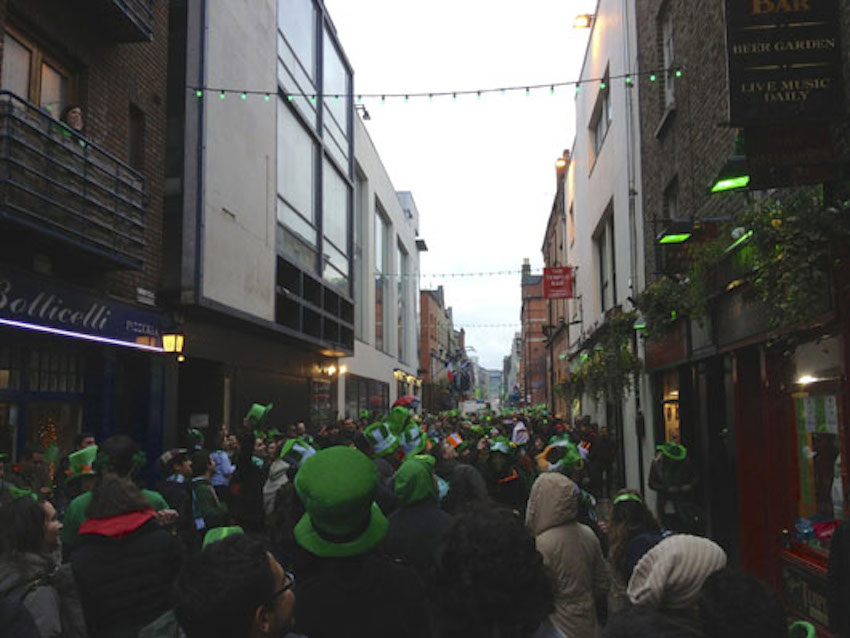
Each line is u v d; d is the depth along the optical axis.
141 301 10.89
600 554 3.90
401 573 2.61
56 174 7.96
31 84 8.57
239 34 14.02
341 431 11.98
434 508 4.07
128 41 10.15
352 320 23.66
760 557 8.31
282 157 16.91
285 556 5.19
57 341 9.28
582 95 23.94
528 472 8.21
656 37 12.50
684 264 9.29
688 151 10.59
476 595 2.06
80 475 5.66
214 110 12.67
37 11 8.41
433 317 69.12
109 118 10.04
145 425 10.91
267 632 1.96
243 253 13.93
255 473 6.81
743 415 8.52
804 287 5.20
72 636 3.08
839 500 5.93
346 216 24.14
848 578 3.97
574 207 27.58
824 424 6.20
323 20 20.98
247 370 15.38
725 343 8.58
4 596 2.78
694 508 7.27
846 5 5.62
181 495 6.22
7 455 8.28
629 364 14.18
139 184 10.05
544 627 2.34
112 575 3.16
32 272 8.08
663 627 1.86
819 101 5.37
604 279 21.02
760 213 5.73
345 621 2.48
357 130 27.92
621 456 17.62
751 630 1.85
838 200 5.43
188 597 1.88
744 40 5.47
